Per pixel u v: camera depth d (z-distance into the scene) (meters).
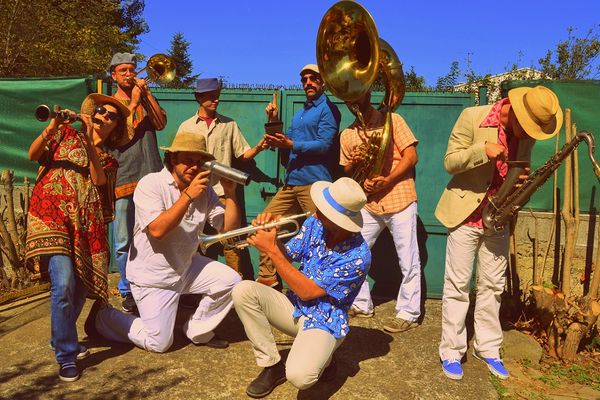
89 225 2.97
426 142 4.41
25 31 12.88
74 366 2.93
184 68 32.19
